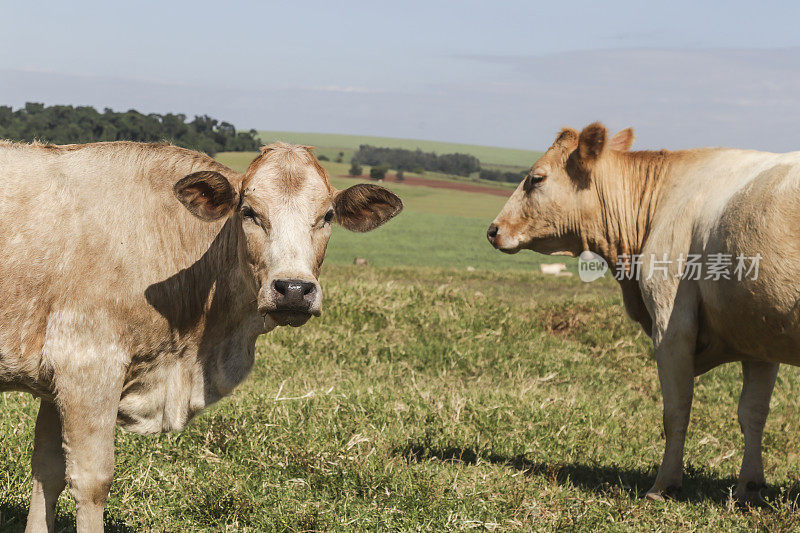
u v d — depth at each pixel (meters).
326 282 10.85
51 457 3.97
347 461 4.99
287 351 8.09
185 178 3.57
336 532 4.24
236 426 5.41
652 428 6.84
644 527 4.57
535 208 6.03
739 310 4.62
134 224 3.85
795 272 4.25
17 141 3.88
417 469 4.93
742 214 4.52
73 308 3.64
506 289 18.27
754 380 5.28
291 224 3.57
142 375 3.97
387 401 6.40
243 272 3.87
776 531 4.54
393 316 9.51
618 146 6.18
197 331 4.08
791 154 4.57
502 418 6.25
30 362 3.66
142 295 3.81
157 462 4.94
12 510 4.26
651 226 5.59
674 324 5.11
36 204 3.66
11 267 3.56
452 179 122.81
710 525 4.61
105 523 4.21
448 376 8.01
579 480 5.43
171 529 4.22
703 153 5.47
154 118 66.81
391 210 3.94
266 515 4.36
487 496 4.73
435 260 38.84
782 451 6.61
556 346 9.54
